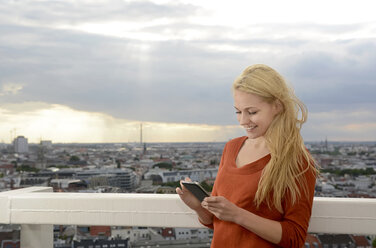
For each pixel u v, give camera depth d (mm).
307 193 952
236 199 985
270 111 987
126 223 1405
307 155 979
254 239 969
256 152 1030
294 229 926
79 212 1433
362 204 1261
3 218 1482
